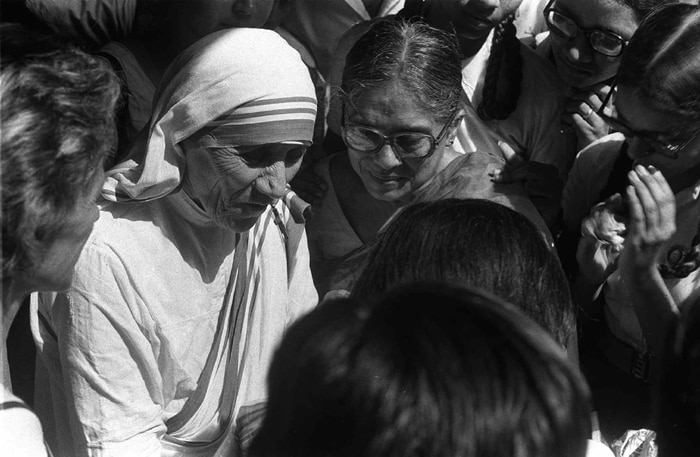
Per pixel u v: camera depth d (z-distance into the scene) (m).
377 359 0.90
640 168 2.00
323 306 1.00
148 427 1.71
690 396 1.23
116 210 1.65
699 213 2.09
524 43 2.72
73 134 1.22
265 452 0.97
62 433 1.79
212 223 1.73
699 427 1.22
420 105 1.88
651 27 1.98
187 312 1.74
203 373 1.81
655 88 1.94
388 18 2.31
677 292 2.14
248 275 1.84
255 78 1.57
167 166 1.61
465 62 2.48
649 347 2.21
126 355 1.66
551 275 1.30
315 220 2.27
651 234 1.99
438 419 0.87
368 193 2.22
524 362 0.90
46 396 1.86
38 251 1.26
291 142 1.61
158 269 1.68
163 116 1.60
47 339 1.72
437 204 1.34
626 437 1.76
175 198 1.71
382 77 1.87
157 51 2.11
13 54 1.22
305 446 0.92
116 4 2.10
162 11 2.10
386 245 1.35
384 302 0.98
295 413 0.93
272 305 1.89
